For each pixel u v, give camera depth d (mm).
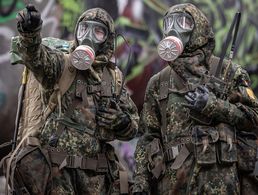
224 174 5898
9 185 5984
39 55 5680
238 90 6074
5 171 6016
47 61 5820
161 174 6066
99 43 6113
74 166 5941
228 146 5891
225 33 13453
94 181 6070
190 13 6078
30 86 6238
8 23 10344
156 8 12211
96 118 6090
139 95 12125
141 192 6082
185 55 6109
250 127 6066
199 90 5855
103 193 6160
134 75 11969
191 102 5824
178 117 6047
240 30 13859
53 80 5969
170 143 6066
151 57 12172
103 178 6168
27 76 6301
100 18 6141
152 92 6266
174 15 6074
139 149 6250
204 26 6121
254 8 14117
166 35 6094
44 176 5824
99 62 6152
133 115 6457
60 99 5988
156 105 6246
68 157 5938
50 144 5949
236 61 13820
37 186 5797
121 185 6266
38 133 6027
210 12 13219
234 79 6105
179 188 5969
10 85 10297
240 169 6012
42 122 6078
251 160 6012
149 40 12133
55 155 5926
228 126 5977
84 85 6078
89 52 5898
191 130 6000
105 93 6168
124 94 6418
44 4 10719
